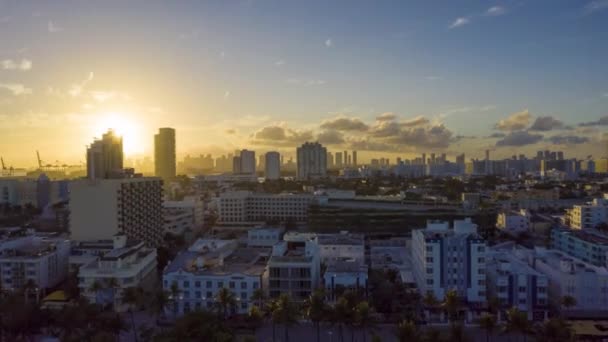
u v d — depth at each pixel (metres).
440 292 148.50
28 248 186.12
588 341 125.62
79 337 124.81
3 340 130.00
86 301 138.50
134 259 172.00
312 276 152.00
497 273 149.75
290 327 142.12
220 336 116.75
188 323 121.44
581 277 147.62
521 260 177.12
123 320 139.38
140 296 146.38
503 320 142.75
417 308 149.88
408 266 184.12
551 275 156.38
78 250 193.00
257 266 170.50
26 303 138.38
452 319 135.00
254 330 140.50
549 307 149.88
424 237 152.38
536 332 120.56
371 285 153.62
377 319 137.50
